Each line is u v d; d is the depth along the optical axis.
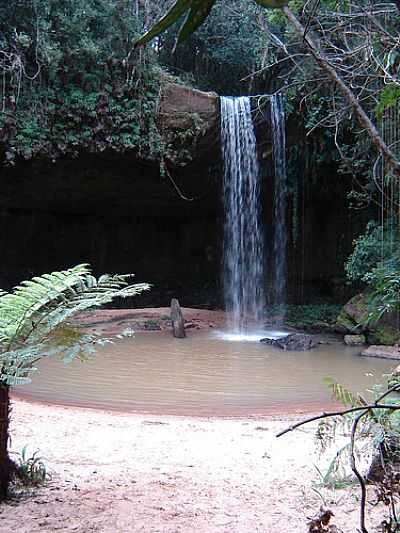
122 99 14.93
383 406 1.25
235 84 19.78
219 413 6.71
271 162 18.05
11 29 13.90
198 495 3.37
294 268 20.72
